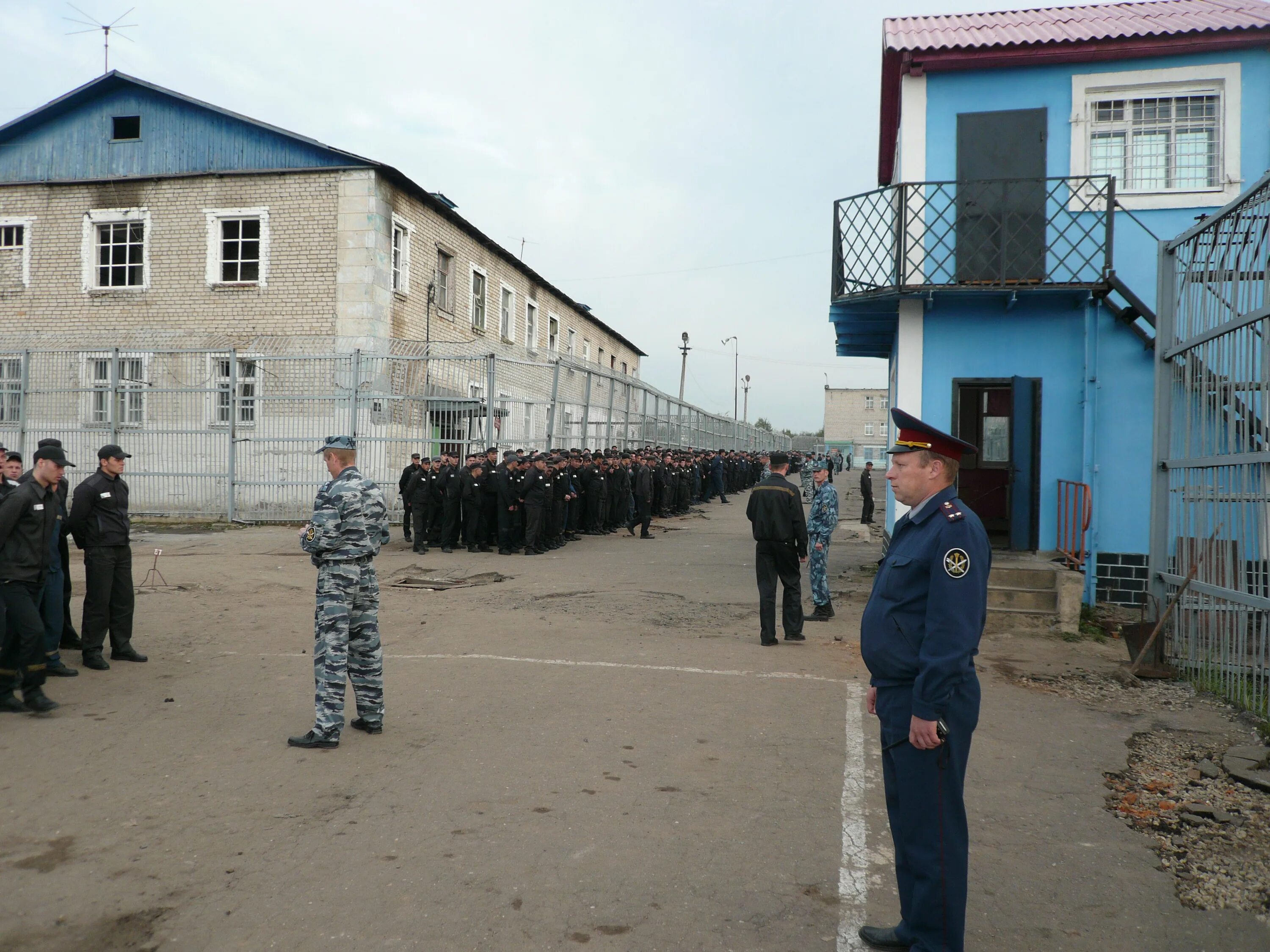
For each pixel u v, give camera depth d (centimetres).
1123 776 525
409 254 2252
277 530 1827
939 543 317
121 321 2195
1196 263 812
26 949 326
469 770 510
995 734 599
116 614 754
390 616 989
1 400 2053
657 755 541
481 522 1583
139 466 1988
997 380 1148
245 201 2130
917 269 1118
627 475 2053
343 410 1905
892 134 1488
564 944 334
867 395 8781
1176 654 784
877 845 425
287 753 538
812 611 1044
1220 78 1096
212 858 399
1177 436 849
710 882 385
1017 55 1123
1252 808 476
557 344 3588
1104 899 379
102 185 2206
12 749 541
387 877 383
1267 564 652
